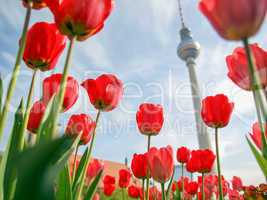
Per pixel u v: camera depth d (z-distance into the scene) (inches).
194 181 225.1
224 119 122.0
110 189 233.1
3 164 58.4
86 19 63.6
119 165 1178.6
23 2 61.4
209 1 49.8
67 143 30.9
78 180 92.7
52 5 63.8
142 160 139.8
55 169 31.0
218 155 120.0
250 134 89.4
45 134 54.8
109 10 67.2
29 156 28.7
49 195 31.0
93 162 157.2
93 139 97.5
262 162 85.6
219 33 49.1
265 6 47.4
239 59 67.8
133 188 226.5
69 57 60.6
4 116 53.9
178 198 183.5
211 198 217.0
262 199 142.6
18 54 56.9
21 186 29.6
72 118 111.2
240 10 46.4
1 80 57.3
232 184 241.0
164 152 121.6
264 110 45.0
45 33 75.1
